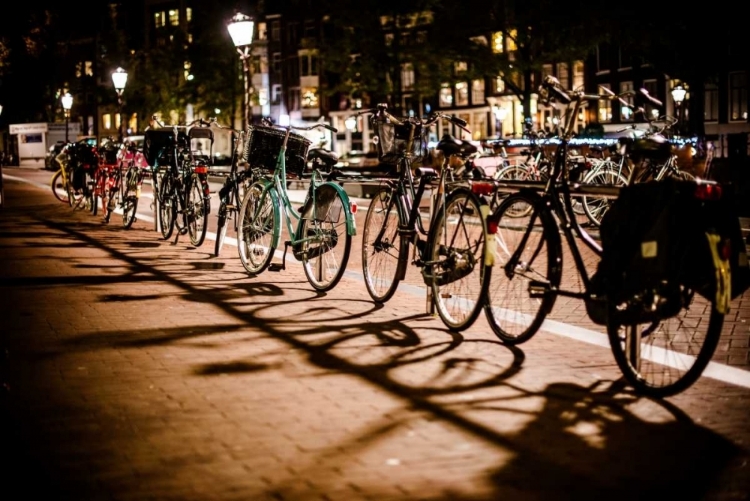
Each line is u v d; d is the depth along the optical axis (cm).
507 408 496
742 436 455
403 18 3450
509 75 3103
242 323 713
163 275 959
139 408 493
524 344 650
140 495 376
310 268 871
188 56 5578
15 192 2509
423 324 715
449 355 614
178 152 1257
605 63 4866
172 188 1245
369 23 3475
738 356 618
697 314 672
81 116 7881
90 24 5619
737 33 2925
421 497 376
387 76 3675
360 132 6781
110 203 1558
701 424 473
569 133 611
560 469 409
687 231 496
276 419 475
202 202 1174
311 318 735
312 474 399
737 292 500
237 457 420
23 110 6125
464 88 6062
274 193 922
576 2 2891
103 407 495
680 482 396
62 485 387
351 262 1115
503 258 661
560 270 597
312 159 895
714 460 422
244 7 5459
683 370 552
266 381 547
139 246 1210
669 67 3030
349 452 427
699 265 495
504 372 571
